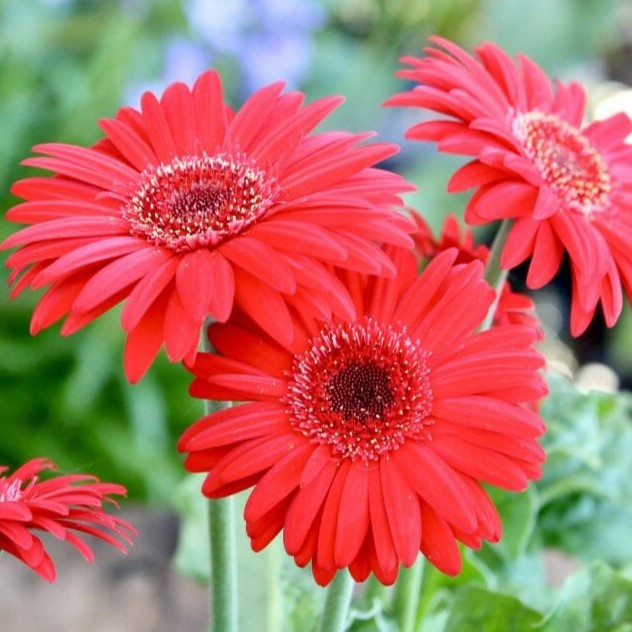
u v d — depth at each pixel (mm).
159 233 618
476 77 672
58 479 637
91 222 622
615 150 701
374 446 608
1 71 1283
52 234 612
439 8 1558
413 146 1467
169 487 1175
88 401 1203
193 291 592
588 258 622
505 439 601
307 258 596
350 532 591
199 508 811
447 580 758
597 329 1495
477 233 1368
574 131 692
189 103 660
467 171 633
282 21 1380
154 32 1423
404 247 606
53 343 1238
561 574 907
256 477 604
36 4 1396
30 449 1202
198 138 656
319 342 628
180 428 1257
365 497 600
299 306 594
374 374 620
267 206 623
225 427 601
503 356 614
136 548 970
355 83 1504
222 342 617
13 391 1237
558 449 806
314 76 1573
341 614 636
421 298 632
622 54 1821
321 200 609
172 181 641
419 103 642
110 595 925
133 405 1203
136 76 1385
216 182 637
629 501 810
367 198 613
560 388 831
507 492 767
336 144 637
